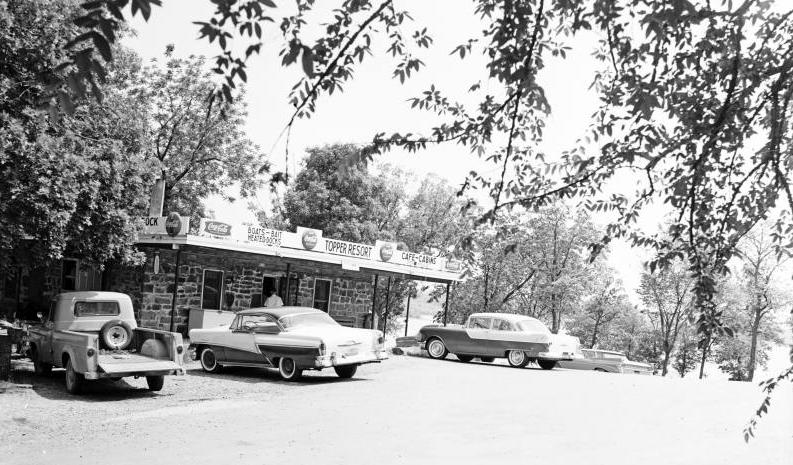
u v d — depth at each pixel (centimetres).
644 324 5378
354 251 2402
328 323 1593
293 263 2402
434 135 407
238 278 2500
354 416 1050
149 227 1977
